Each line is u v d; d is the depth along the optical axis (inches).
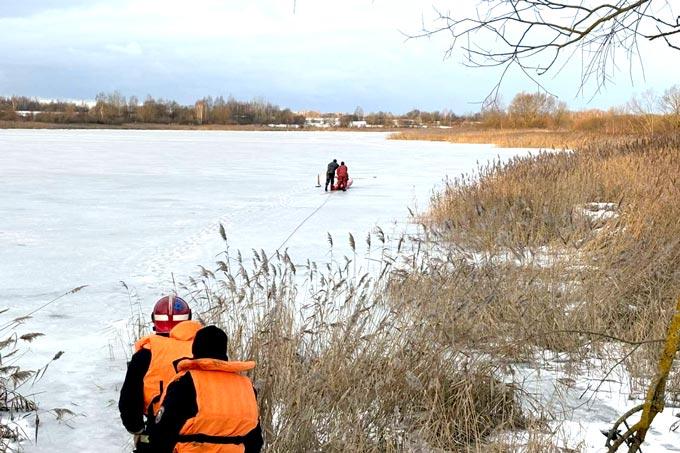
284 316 266.1
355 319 246.1
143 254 580.4
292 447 199.8
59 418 223.9
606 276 351.3
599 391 268.8
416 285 307.6
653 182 591.8
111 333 355.3
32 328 363.9
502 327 293.9
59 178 1256.8
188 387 141.9
